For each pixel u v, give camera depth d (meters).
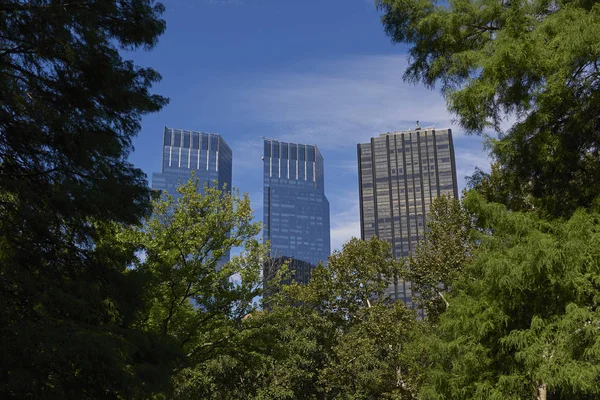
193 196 27.66
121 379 12.85
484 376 12.09
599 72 11.64
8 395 11.41
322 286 44.78
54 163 14.55
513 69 12.13
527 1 12.80
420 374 33.56
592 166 12.70
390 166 180.38
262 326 26.98
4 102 13.18
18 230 13.75
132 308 15.94
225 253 28.16
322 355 41.50
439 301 37.06
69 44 14.44
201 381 32.16
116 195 15.09
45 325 12.60
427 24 14.65
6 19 13.49
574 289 10.68
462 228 36.78
